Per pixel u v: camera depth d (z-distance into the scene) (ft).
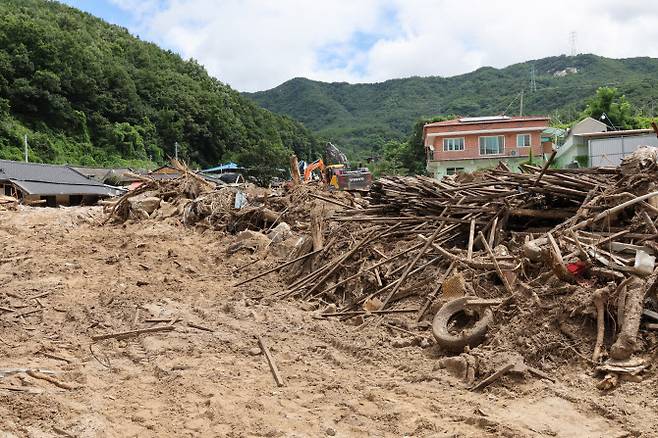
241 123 262.88
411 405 15.34
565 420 14.03
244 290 29.63
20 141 173.88
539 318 18.28
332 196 45.14
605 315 17.71
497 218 26.76
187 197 54.08
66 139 195.21
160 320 24.11
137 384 17.38
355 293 26.37
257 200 48.03
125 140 211.41
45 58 204.23
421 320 22.40
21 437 13.29
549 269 20.40
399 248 28.12
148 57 279.28
